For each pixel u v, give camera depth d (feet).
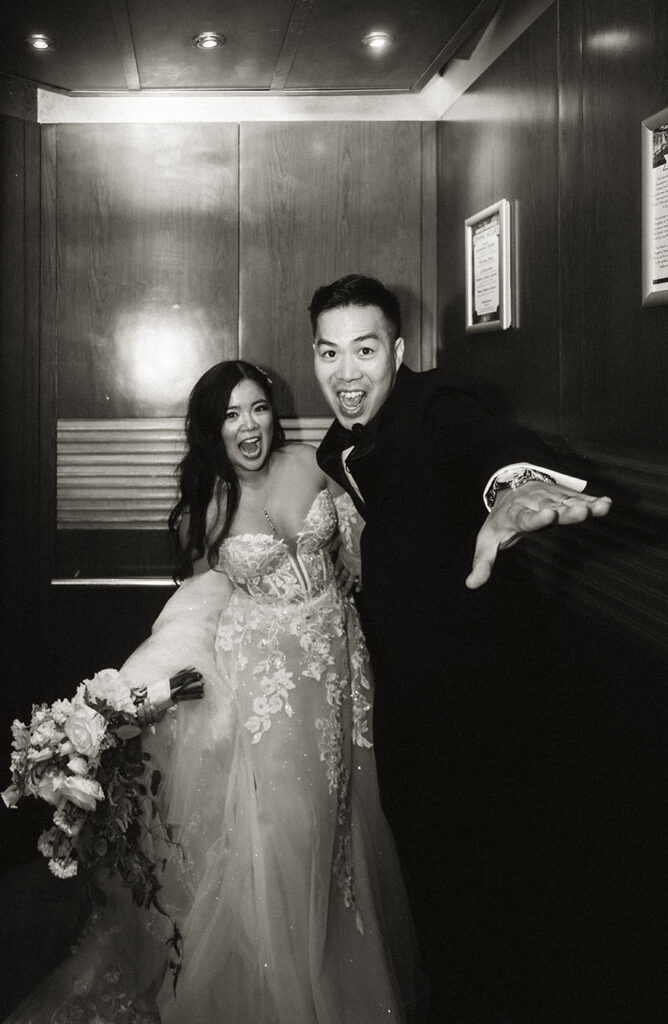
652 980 6.71
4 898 11.16
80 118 14.33
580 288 9.35
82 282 14.46
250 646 8.61
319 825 8.12
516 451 5.48
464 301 13.16
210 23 11.46
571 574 8.31
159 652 8.59
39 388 14.46
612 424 8.71
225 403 8.68
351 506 9.23
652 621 6.74
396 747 8.25
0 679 14.26
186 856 8.22
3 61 12.81
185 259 14.52
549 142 10.09
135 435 14.58
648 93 7.88
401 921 9.02
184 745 8.39
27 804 13.55
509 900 8.57
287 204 14.52
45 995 7.99
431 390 7.20
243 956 7.86
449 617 7.39
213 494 8.94
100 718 7.60
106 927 8.23
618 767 7.38
